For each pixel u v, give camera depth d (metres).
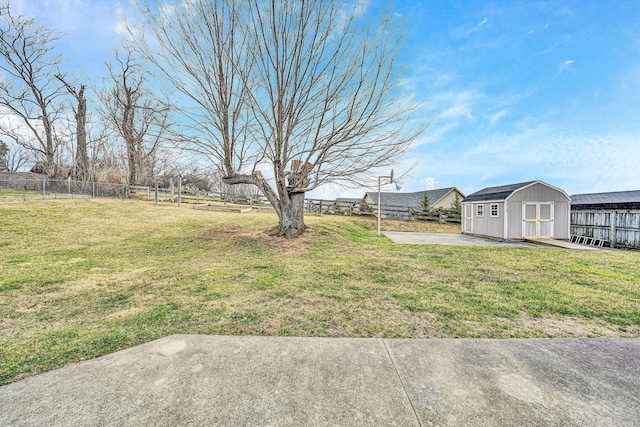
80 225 9.26
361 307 3.39
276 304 3.45
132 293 3.81
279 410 1.55
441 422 1.48
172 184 17.38
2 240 7.04
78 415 1.50
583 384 1.85
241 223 11.14
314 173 7.87
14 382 1.82
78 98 19.98
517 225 11.46
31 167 26.33
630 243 9.54
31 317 2.98
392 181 7.92
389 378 1.88
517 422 1.48
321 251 7.29
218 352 2.21
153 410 1.54
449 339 2.52
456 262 6.24
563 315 3.21
